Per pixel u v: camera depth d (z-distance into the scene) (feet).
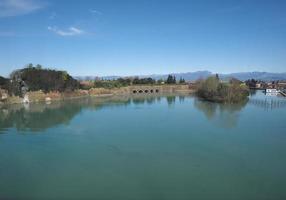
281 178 120.16
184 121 249.55
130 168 132.67
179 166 134.51
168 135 194.70
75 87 523.70
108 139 185.06
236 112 303.68
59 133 203.41
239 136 189.98
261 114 287.48
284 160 141.59
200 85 554.87
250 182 116.67
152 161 141.59
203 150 158.71
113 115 289.53
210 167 132.57
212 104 385.09
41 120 258.57
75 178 121.80
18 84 404.98
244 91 439.22
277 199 102.99
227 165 135.03
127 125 232.53
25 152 158.10
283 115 280.31
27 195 107.04
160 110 327.88
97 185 114.83
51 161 143.33
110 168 132.87
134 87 655.35
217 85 436.76
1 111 317.01
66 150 161.27
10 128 221.46
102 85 613.52
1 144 174.29
